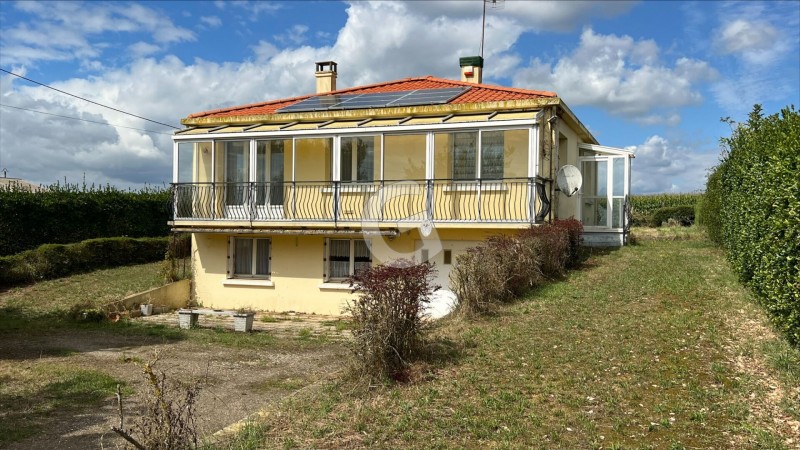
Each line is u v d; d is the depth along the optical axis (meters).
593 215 20.55
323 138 16.69
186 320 14.00
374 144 16.81
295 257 17.38
